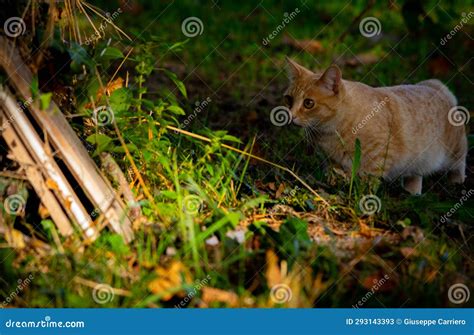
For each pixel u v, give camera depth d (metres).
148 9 11.77
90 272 3.83
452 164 6.40
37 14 4.44
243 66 9.14
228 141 6.40
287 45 10.14
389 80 8.27
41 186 4.14
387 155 5.75
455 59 8.70
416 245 4.30
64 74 4.59
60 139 4.14
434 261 4.17
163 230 4.24
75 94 4.68
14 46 4.21
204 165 5.20
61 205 4.17
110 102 4.80
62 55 4.53
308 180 5.44
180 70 8.78
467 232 4.71
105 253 3.99
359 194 4.95
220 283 3.86
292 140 6.48
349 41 10.17
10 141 4.12
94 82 4.62
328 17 11.60
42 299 3.75
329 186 5.33
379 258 4.14
